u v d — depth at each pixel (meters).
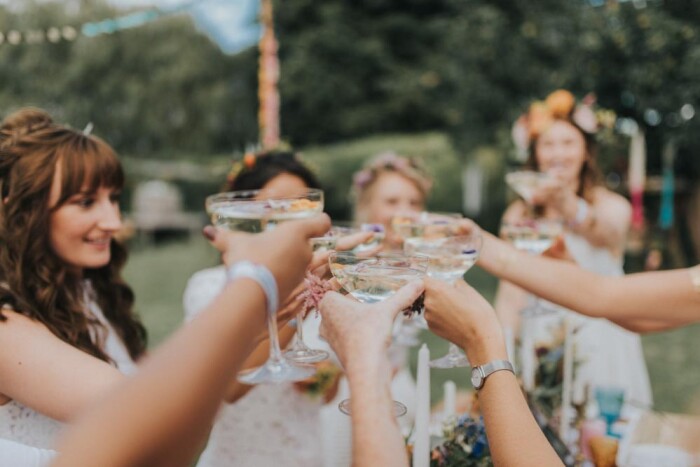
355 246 1.40
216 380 0.63
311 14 15.59
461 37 7.77
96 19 13.77
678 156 6.50
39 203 1.54
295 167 2.30
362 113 15.62
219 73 15.95
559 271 1.65
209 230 0.74
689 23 5.85
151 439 0.60
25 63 13.17
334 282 1.18
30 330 1.36
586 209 2.79
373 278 1.10
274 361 1.23
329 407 2.22
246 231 1.13
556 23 6.84
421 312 1.18
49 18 13.16
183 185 16.52
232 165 2.56
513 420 1.07
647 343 6.54
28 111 1.67
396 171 2.96
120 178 1.67
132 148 15.91
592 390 2.15
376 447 0.72
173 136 16.20
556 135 3.04
